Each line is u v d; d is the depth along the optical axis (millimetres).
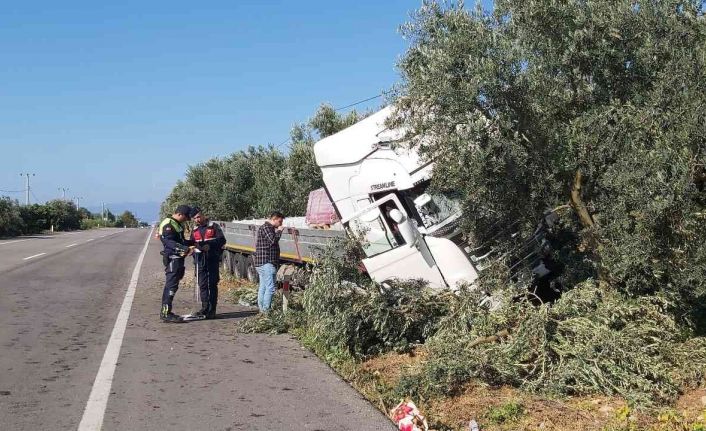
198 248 10258
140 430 5148
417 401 6035
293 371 7027
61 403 5812
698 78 5984
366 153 8719
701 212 5926
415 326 7801
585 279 7816
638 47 6609
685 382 6152
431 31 6996
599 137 6414
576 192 7086
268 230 9797
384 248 8414
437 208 8188
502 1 6988
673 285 6590
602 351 5980
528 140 6816
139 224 164000
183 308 11391
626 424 5223
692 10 6453
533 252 8328
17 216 55281
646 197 5848
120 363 7285
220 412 5605
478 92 6438
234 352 7926
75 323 9789
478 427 5344
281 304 10141
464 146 6395
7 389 6215
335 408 5746
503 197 6852
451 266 7992
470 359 6238
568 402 5867
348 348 7594
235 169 28656
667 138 5906
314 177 19656
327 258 8031
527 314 6551
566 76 6828
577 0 6750
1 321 9812
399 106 7340
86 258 23531
